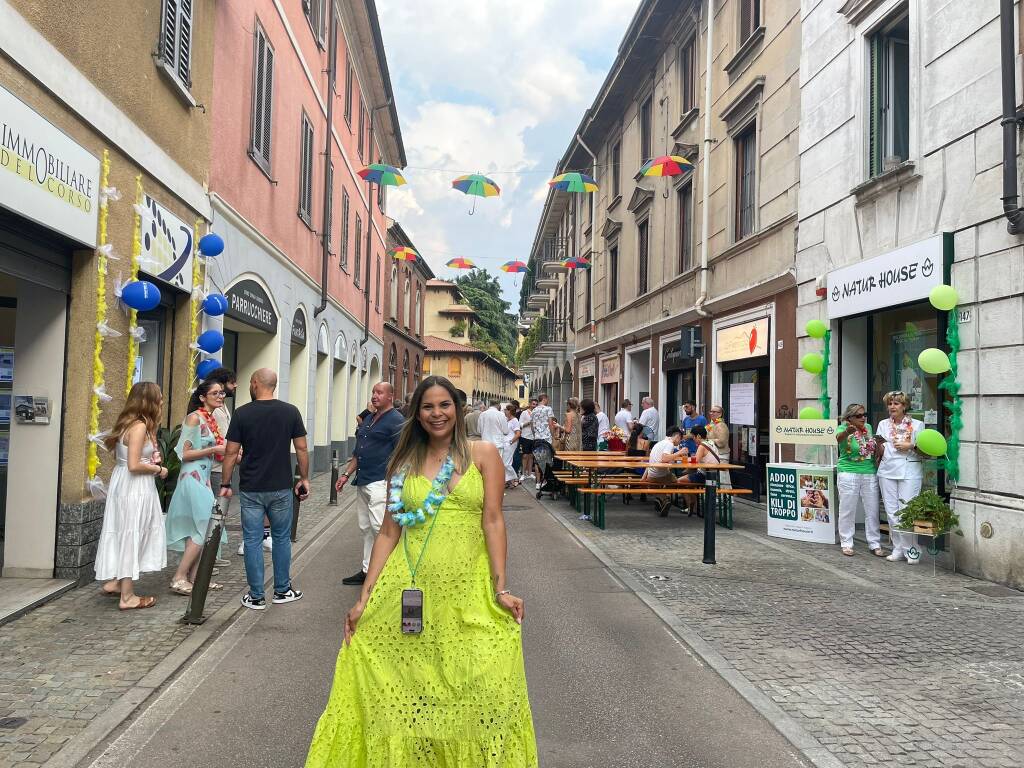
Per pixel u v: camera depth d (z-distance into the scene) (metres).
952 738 4.11
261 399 6.70
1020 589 7.46
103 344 7.39
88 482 7.13
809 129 11.90
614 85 23.03
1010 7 7.56
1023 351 7.54
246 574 7.22
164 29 8.58
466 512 3.13
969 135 8.36
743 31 15.14
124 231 7.76
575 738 4.10
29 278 6.36
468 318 71.56
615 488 11.73
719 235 15.97
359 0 20.66
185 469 7.01
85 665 5.02
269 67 13.31
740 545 9.98
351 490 16.09
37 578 6.93
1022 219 7.47
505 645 3.05
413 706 2.97
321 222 18.52
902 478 8.92
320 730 3.06
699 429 13.04
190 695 4.61
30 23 5.89
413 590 3.02
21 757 3.73
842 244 10.95
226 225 11.20
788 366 12.70
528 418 19.20
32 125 5.91
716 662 5.29
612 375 25.66
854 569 8.50
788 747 4.01
